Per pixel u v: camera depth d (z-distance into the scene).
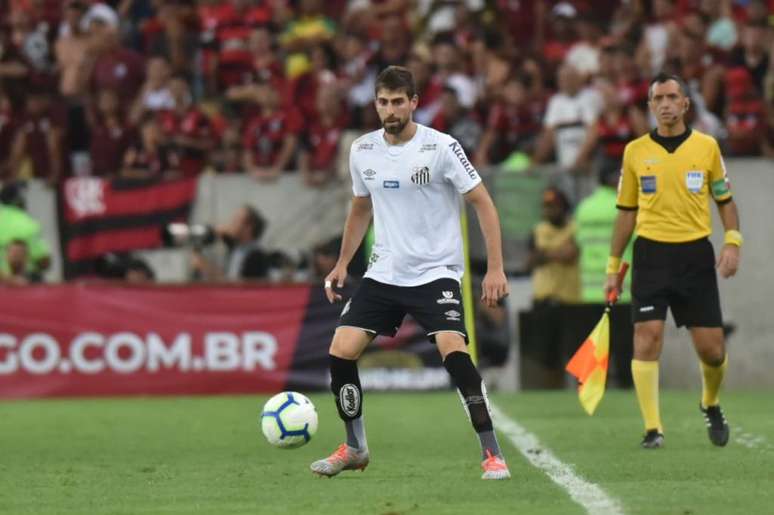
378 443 35.25
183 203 59.91
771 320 57.44
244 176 60.19
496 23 76.62
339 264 27.31
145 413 45.78
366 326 26.30
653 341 32.94
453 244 26.27
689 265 32.59
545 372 56.44
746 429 38.00
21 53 70.75
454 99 63.28
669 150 32.59
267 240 60.03
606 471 27.92
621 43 63.31
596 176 57.78
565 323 55.66
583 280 55.97
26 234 58.00
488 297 25.72
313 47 72.25
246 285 54.91
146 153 63.66
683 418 42.06
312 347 55.03
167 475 28.50
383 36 71.94
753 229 57.53
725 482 25.84
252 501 24.02
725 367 33.16
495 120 64.00
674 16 74.25
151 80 69.38
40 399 53.28
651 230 32.81
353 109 66.94
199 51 74.25
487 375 56.72
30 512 23.00
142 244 59.50
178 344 54.34
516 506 22.69
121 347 54.06
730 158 57.97
